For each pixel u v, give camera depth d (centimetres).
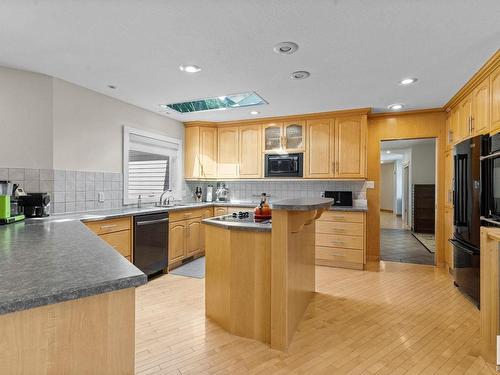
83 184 332
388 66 270
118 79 306
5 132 274
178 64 269
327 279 359
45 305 78
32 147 288
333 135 438
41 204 276
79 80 310
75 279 90
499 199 245
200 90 339
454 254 331
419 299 295
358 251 399
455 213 327
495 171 251
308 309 271
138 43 230
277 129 472
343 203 454
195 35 218
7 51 244
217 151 510
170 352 201
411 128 430
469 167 292
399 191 1108
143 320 248
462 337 221
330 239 414
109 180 364
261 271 216
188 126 504
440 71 280
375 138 449
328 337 221
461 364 188
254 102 391
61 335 82
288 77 298
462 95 336
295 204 196
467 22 197
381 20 196
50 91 298
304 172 454
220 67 275
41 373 80
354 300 292
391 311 267
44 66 275
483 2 176
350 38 220
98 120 349
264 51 242
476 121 298
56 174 303
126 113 389
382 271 393
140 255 337
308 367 185
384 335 224
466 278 295
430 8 182
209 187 535
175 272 384
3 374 75
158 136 443
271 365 187
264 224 226
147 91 344
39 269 102
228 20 198
